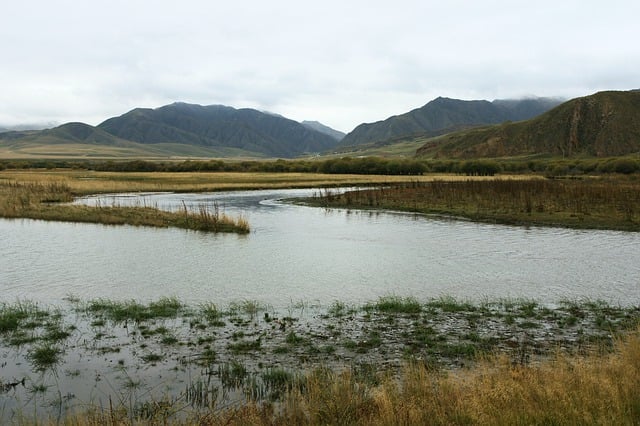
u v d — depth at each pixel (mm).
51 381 10805
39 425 8469
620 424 7211
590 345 12711
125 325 14758
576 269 23156
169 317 15617
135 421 8883
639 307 16719
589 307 16734
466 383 9750
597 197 47594
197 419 8531
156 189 74750
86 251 27688
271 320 15242
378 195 59969
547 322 14938
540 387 8672
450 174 121688
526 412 7672
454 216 43969
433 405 8242
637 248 28297
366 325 14664
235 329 14375
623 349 10805
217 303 17562
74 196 63375
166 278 21453
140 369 11438
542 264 24281
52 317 15609
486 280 21125
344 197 59562
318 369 10914
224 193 73125
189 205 55094
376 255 26750
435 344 12883
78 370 11391
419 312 16109
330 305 17266
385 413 7875
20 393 10234
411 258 25969
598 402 7910
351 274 22250
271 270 23094
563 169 114250
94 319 15398
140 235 33750
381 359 11875
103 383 10688
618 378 9008
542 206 44062
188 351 12570
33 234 33844
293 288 19781
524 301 17656
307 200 60000
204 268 23484
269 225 39469
